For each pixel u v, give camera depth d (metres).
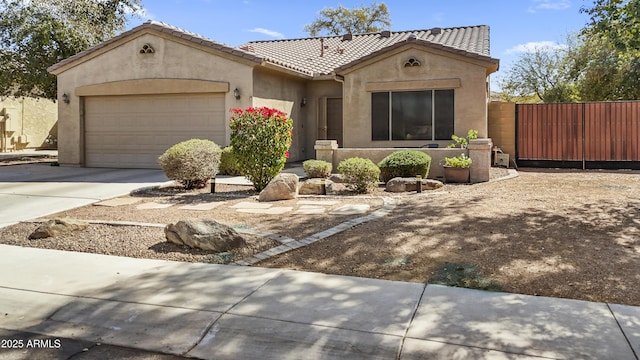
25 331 4.45
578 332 3.98
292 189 10.64
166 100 17.22
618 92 24.53
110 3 24.34
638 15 7.61
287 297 4.91
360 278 5.44
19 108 30.77
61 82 18.41
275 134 11.77
